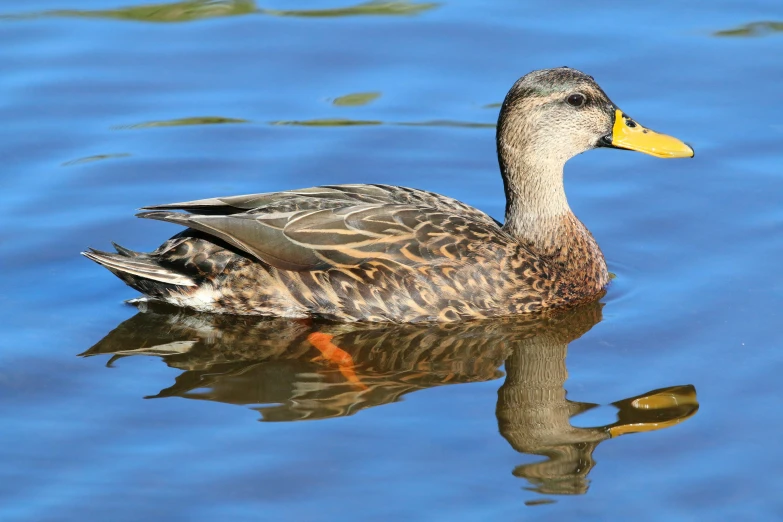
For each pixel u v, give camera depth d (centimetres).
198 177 1655
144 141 1725
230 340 1323
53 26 1981
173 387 1203
